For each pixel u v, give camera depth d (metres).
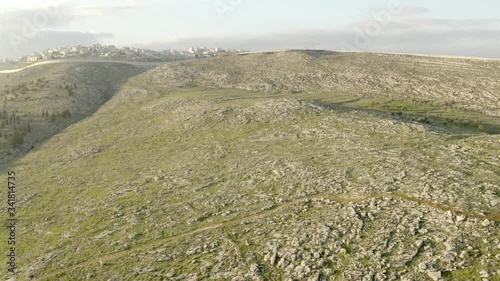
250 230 32.41
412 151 43.81
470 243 24.89
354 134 54.91
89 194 49.16
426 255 24.64
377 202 32.69
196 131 70.88
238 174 46.66
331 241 28.28
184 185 46.47
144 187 48.25
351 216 31.23
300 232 30.31
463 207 29.05
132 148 68.62
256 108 76.50
